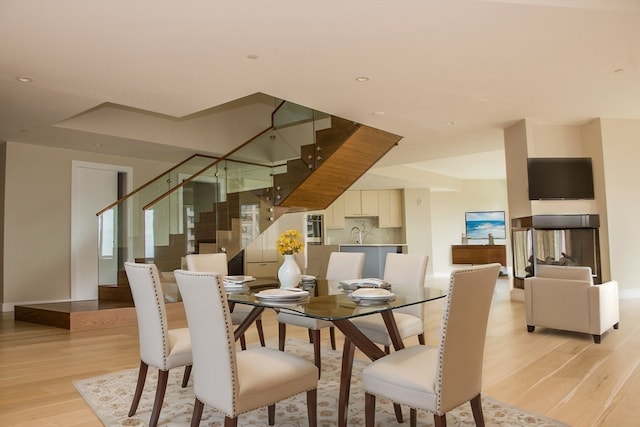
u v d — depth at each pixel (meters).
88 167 7.30
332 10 3.06
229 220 6.99
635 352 3.76
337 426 2.43
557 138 6.73
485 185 12.84
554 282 4.43
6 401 2.88
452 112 5.80
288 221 10.62
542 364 3.48
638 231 6.52
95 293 7.29
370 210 12.34
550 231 6.41
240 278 3.65
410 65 4.13
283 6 2.98
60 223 6.93
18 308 5.84
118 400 2.87
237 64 3.91
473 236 12.78
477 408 2.10
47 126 5.72
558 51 3.94
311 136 6.48
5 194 6.44
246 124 8.45
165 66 3.87
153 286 2.42
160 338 2.43
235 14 3.06
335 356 3.86
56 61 3.71
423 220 12.12
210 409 2.71
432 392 1.88
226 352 1.92
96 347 4.32
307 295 2.73
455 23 3.33
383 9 3.08
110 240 6.30
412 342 4.27
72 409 2.74
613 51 3.97
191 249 6.66
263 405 2.02
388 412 2.62
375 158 6.96
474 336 2.00
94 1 2.82
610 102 5.64
